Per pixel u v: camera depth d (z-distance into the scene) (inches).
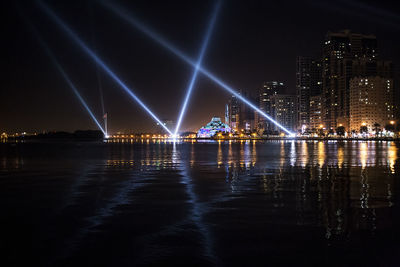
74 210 641.0
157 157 2363.4
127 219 572.1
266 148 4338.1
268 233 488.7
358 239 459.8
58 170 1424.7
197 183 1008.9
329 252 414.6
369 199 737.6
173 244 444.8
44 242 454.9
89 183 1011.9
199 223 544.4
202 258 398.0
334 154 2662.4
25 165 1690.5
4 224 542.6
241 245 439.8
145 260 393.1
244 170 1401.3
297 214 600.7
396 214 597.0
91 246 438.9
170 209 647.1
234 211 626.8
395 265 378.0
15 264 384.2
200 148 4473.4
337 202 705.6
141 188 910.4
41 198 765.9
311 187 916.0
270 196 781.9
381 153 2785.4
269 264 381.1
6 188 914.1
